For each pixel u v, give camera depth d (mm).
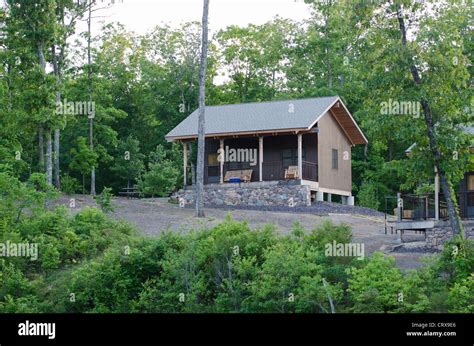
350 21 26922
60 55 44125
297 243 23312
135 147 56875
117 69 63219
